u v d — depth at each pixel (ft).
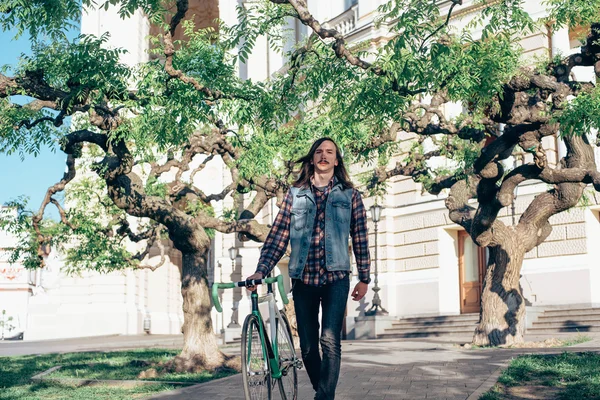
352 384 27.76
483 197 47.67
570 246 70.03
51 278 135.54
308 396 25.31
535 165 44.55
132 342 91.97
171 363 41.52
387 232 83.56
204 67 33.47
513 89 36.19
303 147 44.09
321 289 18.39
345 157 47.70
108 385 35.40
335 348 17.75
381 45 82.58
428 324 75.41
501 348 46.88
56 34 31.27
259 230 47.14
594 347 43.45
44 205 44.93
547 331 64.18
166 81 32.94
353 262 84.02
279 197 48.80
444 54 29.86
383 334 76.02
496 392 24.84
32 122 36.47
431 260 80.33
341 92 33.01
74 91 32.73
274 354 18.81
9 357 65.82
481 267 78.43
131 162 38.73
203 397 25.96
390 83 31.24
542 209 51.29
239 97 34.24
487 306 51.80
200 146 46.88
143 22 129.59
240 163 42.39
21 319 165.37
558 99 36.83
